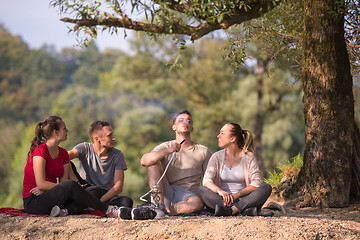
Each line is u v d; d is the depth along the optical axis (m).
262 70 37.16
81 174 9.35
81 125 47.91
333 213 9.45
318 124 10.12
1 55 99.12
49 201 8.00
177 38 9.80
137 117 44.69
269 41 13.29
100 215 8.32
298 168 12.04
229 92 41.06
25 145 45.38
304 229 7.30
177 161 9.68
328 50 10.06
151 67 43.19
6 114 82.88
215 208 8.40
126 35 9.24
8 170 45.75
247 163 8.84
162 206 9.12
